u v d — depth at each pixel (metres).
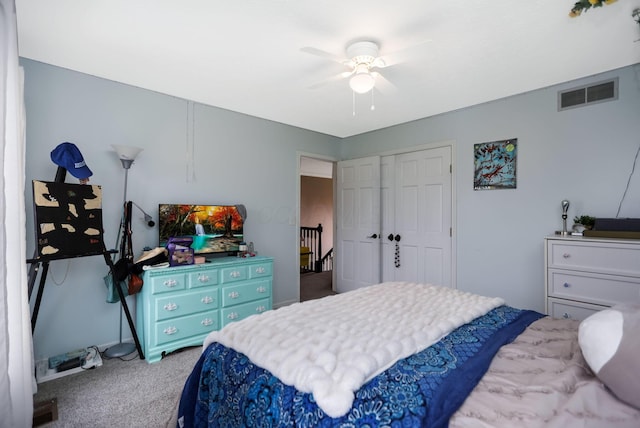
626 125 2.53
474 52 2.27
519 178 3.10
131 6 1.77
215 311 2.89
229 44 2.17
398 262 4.09
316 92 3.02
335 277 4.89
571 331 1.42
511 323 1.55
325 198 7.82
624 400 0.82
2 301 1.33
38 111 2.41
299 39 2.10
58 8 1.79
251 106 3.42
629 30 2.00
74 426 1.72
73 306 2.54
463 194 3.50
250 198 3.73
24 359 1.54
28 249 2.35
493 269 3.27
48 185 2.14
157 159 3.01
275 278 3.99
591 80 2.69
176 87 2.90
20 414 1.47
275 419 0.97
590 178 2.70
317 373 1.01
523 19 1.88
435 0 1.71
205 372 1.38
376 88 2.75
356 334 1.33
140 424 1.74
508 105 3.16
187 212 3.09
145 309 2.56
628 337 0.88
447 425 0.80
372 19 1.88
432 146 3.75
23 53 2.30
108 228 2.72
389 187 4.22
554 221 2.89
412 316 1.56
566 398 0.88
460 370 1.07
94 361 2.41
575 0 1.72
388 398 0.91
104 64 2.46
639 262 2.17
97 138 2.67
